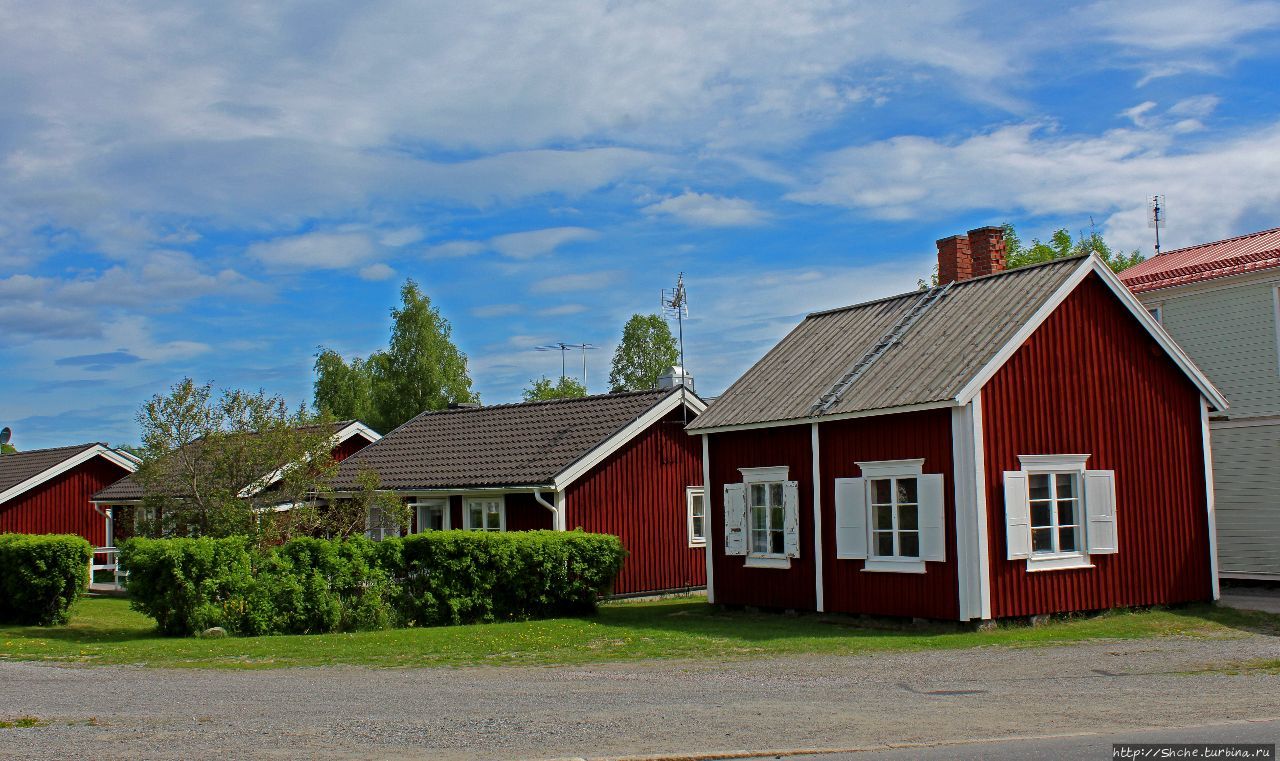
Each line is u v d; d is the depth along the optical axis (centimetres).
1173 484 2161
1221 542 2636
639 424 2902
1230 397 2641
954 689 1322
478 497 2941
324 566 2103
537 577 2309
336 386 6812
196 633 1992
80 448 4053
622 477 2881
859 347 2333
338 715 1179
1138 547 2100
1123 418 2109
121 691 1364
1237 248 2856
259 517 2583
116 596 3206
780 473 2284
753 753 961
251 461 2553
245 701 1280
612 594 2792
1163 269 2908
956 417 1922
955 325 2153
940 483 1944
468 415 3456
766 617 2242
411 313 6212
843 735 1041
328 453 2714
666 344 7312
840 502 2136
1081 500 2031
